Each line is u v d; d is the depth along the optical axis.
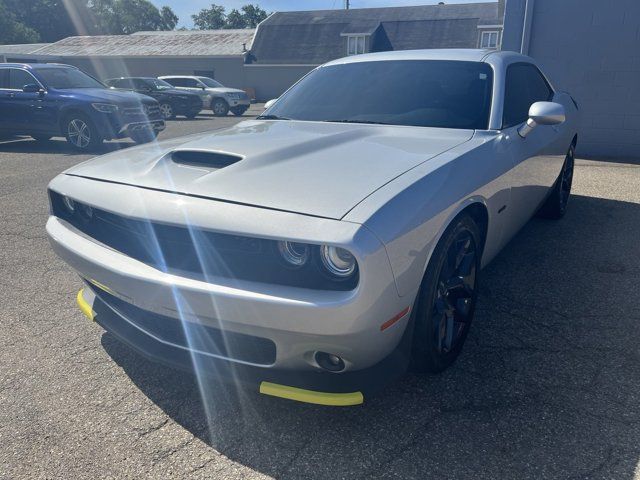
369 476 1.96
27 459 2.06
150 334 2.30
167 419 2.28
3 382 2.53
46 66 10.66
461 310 2.61
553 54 9.12
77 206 2.51
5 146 10.98
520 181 3.24
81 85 10.88
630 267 3.97
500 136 2.98
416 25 37.91
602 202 5.92
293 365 2.00
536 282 3.69
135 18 85.38
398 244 1.88
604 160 8.80
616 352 2.78
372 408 2.33
